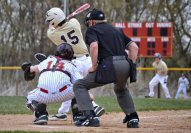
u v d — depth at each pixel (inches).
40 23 2802.7
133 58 760.3
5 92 2583.7
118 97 781.3
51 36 879.7
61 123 860.6
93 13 767.7
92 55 739.4
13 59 2792.8
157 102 1501.0
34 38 2810.0
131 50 762.8
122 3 2906.0
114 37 756.0
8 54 2792.8
